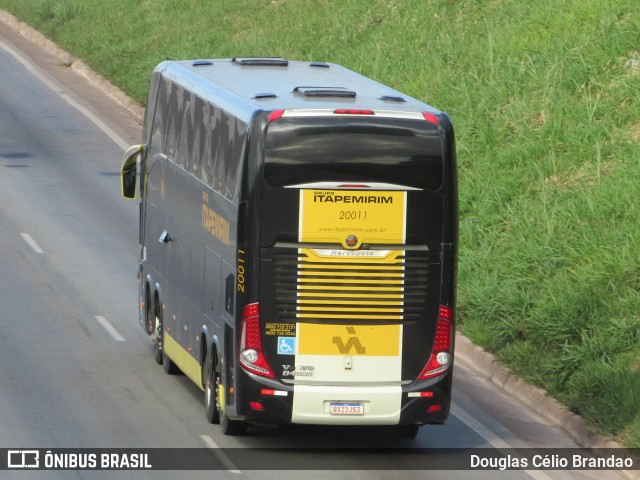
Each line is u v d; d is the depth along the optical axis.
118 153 87.94
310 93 39.62
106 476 35.72
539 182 59.31
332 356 37.97
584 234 52.53
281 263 37.53
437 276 38.09
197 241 42.91
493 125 66.25
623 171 55.97
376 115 37.44
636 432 39.72
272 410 37.94
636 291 48.25
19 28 127.94
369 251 37.66
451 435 41.59
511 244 55.00
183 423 41.31
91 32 119.06
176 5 117.25
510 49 72.69
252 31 104.31
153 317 49.56
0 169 82.00
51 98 102.56
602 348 45.28
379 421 38.31
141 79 102.19
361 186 37.38
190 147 44.22
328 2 100.94
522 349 47.84
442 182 37.75
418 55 81.25
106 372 46.81
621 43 66.50
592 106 62.72
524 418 43.72
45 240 66.31
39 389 44.22
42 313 54.16
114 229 69.38
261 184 37.25
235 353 38.12
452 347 38.66
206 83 42.97
